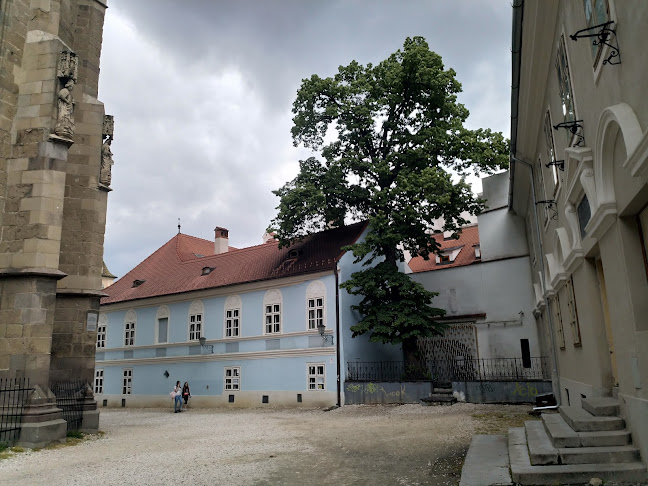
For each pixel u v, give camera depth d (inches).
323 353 979.3
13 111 567.5
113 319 1371.8
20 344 512.1
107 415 1007.0
